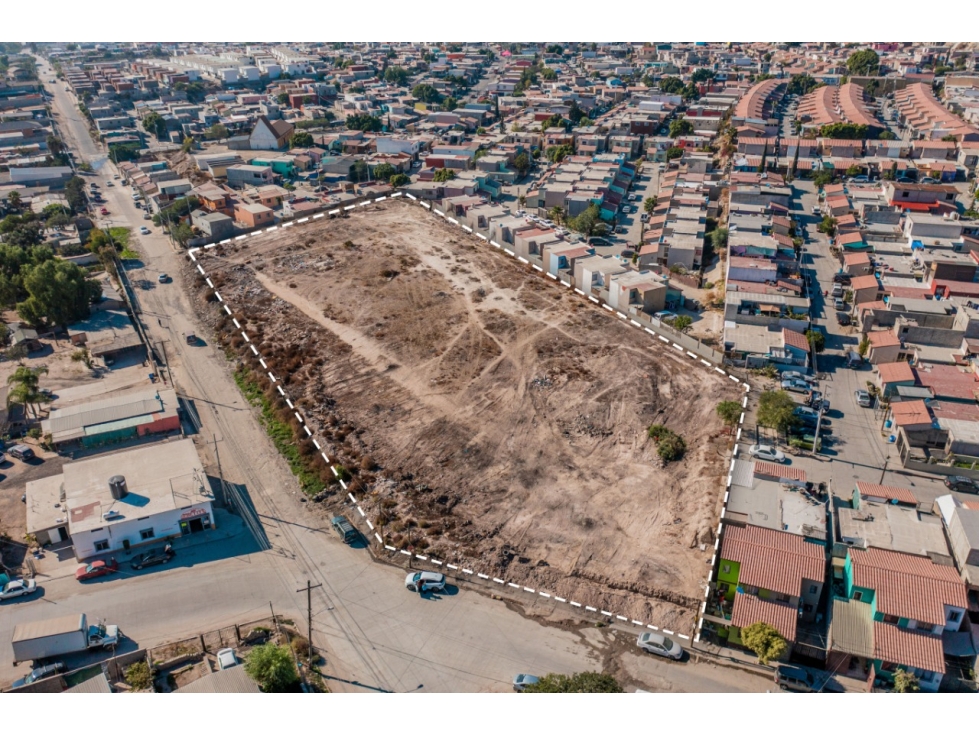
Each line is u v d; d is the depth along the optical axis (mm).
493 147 185250
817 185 153375
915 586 50625
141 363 94438
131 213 152875
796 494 60781
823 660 50281
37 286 97688
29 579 58719
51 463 73938
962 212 136250
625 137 188250
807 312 95688
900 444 74062
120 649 53031
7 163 178125
